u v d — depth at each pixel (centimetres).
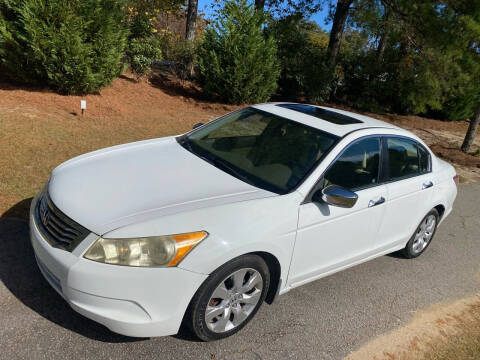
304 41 1689
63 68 921
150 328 273
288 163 360
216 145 405
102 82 1002
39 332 292
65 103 909
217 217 290
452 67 1309
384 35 1477
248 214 302
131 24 1301
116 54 1005
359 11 1430
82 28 919
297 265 344
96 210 287
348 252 395
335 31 1667
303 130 391
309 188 338
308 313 372
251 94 1295
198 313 288
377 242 428
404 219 448
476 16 1252
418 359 342
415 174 455
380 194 397
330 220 352
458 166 1070
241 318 320
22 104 840
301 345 330
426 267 505
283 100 1616
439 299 439
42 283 341
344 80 1861
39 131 711
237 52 1223
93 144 707
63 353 279
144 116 983
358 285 435
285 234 317
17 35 883
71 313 316
